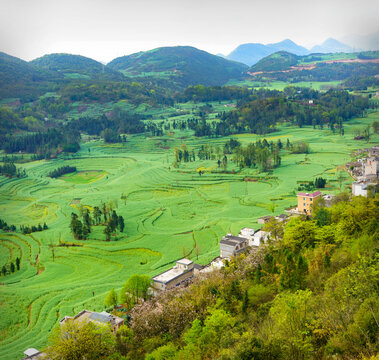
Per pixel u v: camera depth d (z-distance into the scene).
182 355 72.19
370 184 155.88
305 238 110.75
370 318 54.09
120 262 170.38
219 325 76.25
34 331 115.81
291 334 58.84
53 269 168.88
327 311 60.88
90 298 133.00
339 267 84.88
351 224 99.88
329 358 53.75
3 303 136.38
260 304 84.50
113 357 81.50
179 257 167.12
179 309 94.06
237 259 122.25
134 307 108.69
